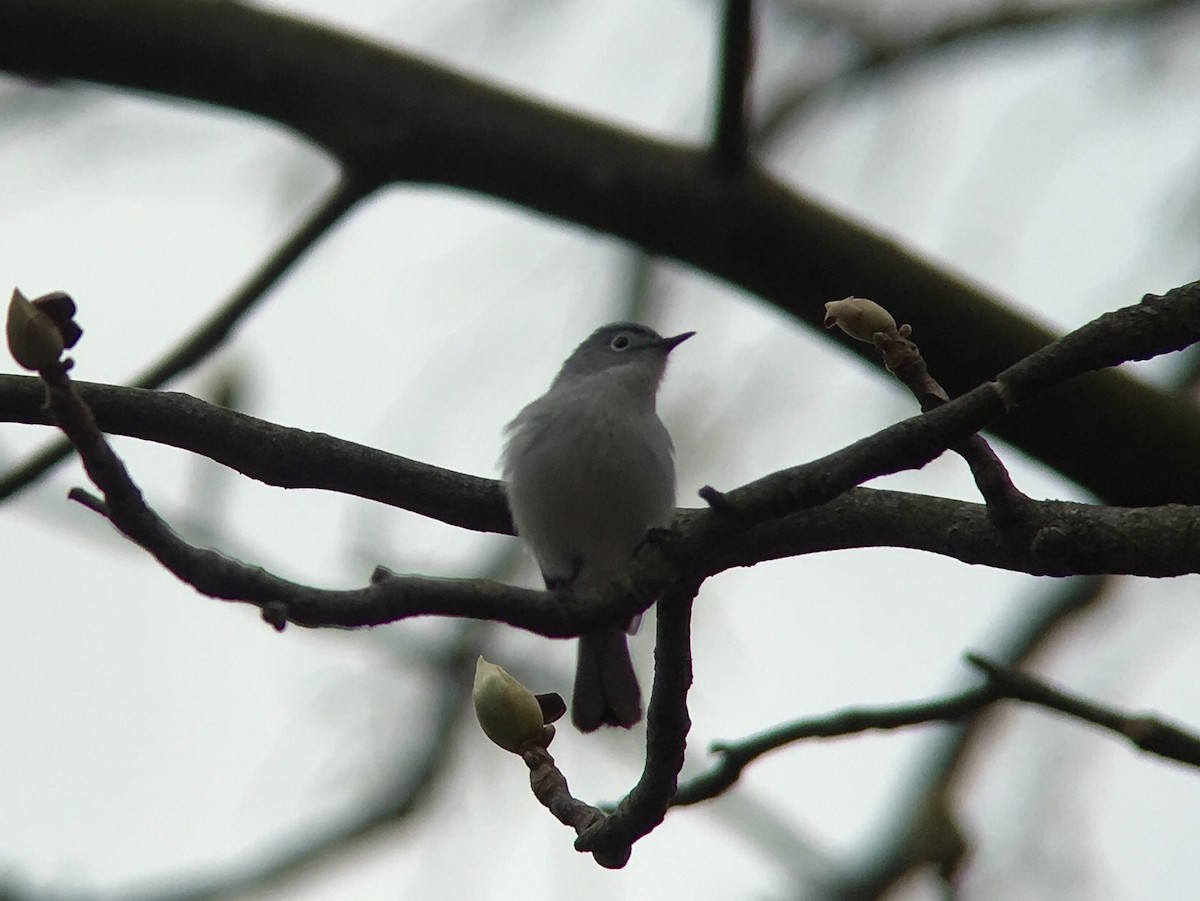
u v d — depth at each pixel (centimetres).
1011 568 672
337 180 1049
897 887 1148
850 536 737
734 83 1015
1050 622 1221
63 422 486
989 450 645
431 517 839
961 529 688
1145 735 700
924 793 1183
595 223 1077
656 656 582
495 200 1086
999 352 1035
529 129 1062
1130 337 562
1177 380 1198
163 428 724
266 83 1057
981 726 1187
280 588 518
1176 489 1009
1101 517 626
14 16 1042
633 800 607
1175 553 609
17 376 695
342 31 1086
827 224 1053
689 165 1059
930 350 1045
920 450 572
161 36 1052
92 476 492
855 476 566
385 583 532
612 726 1052
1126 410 1006
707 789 763
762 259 1055
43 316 479
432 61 1085
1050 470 1033
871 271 1041
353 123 1055
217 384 1018
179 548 507
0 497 929
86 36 1048
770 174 1069
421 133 1054
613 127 1078
